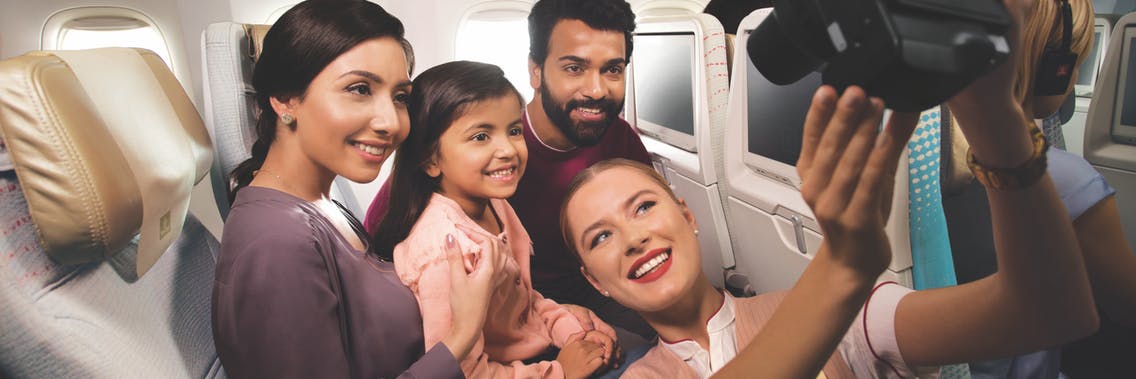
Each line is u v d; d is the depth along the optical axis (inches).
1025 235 20.7
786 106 52.9
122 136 35.3
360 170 38.8
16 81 29.3
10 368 31.3
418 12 99.0
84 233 30.9
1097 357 60.7
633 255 41.1
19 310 30.4
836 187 15.8
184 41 107.1
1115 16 61.8
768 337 19.0
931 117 38.4
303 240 35.7
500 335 49.2
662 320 42.6
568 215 43.9
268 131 40.0
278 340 33.9
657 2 101.3
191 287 45.3
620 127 72.4
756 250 65.0
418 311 42.7
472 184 47.9
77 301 32.5
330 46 36.3
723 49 66.7
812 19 15.6
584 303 68.9
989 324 25.3
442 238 43.7
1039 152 18.9
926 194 39.9
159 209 38.4
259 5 103.9
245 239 35.1
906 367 31.7
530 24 63.4
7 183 31.0
